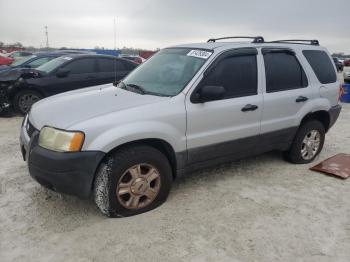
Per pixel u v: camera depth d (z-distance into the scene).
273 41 4.94
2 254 2.91
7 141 6.04
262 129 4.45
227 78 4.09
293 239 3.22
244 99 4.19
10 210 3.60
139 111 3.45
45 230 3.26
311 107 4.95
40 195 3.94
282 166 5.09
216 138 4.00
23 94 8.00
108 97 3.82
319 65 5.23
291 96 4.69
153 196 3.66
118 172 3.34
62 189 3.19
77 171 3.14
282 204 3.89
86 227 3.31
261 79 4.39
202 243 3.12
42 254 2.92
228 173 4.75
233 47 4.22
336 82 5.46
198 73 3.86
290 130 4.81
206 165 4.10
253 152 4.54
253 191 4.20
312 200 4.02
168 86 3.93
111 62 8.91
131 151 3.40
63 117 3.37
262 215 3.63
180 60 4.22
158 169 3.60
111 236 3.18
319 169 4.91
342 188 4.39
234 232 3.31
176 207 3.74
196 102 3.79
